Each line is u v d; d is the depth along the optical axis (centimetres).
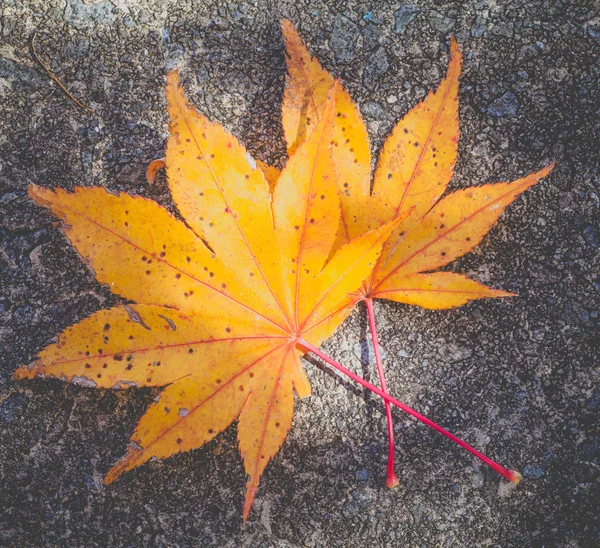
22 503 18
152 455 16
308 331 17
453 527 18
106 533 18
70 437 18
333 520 18
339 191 18
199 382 17
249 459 17
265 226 17
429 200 18
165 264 17
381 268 18
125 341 16
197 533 18
